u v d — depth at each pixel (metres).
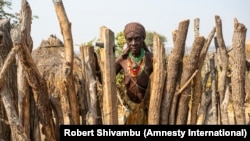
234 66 2.87
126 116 3.02
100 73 2.97
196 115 2.79
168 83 2.65
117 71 3.08
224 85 3.13
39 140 2.80
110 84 2.62
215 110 3.05
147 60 2.97
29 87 2.74
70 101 2.66
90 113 2.67
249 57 4.14
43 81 2.54
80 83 3.04
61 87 2.66
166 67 2.72
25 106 2.70
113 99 2.63
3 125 2.82
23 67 2.46
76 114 2.70
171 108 2.67
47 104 2.58
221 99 3.13
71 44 2.67
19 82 2.69
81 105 2.91
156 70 2.62
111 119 2.62
